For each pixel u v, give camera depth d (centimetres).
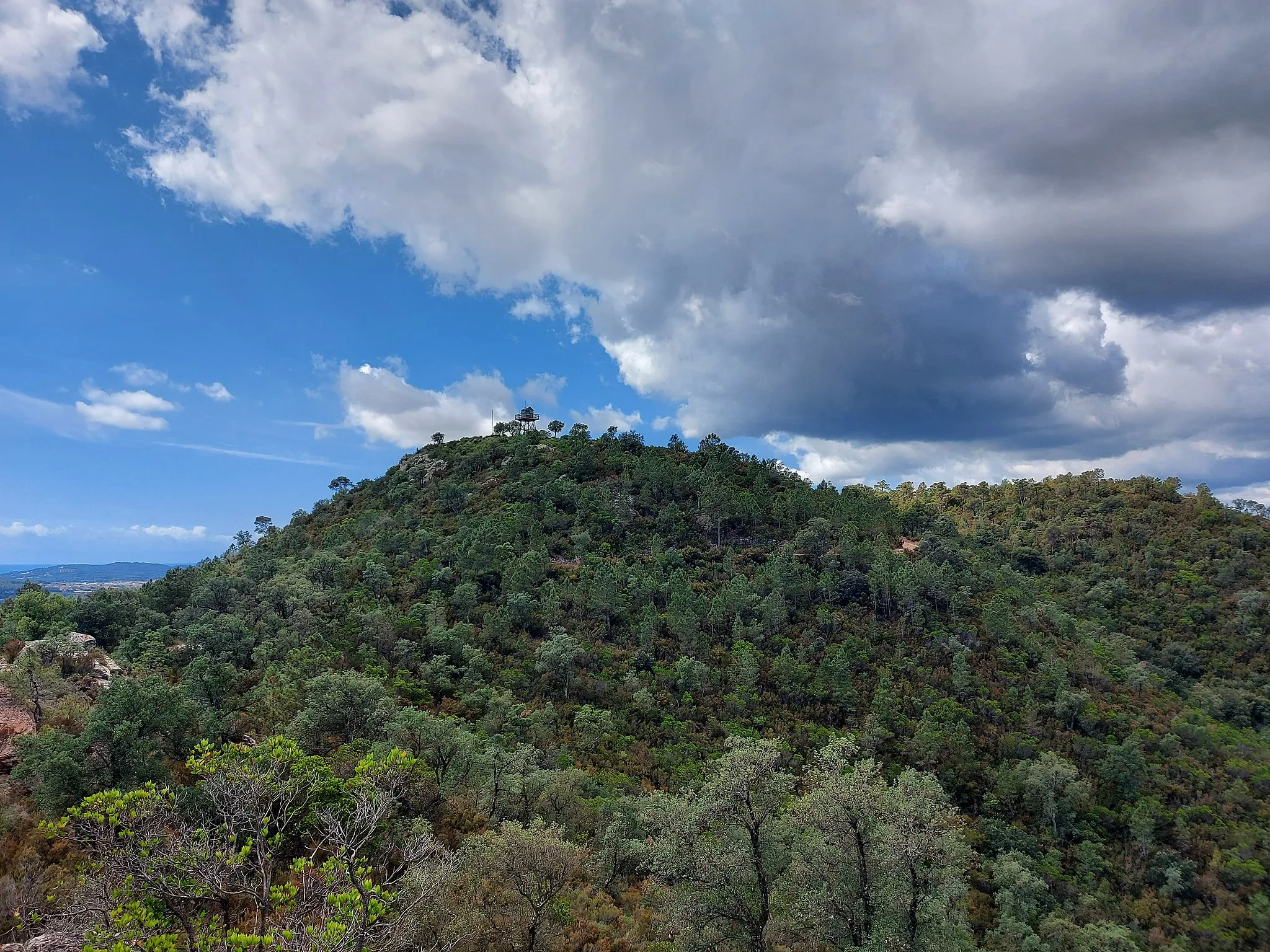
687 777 5234
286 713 4562
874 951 2395
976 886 5003
